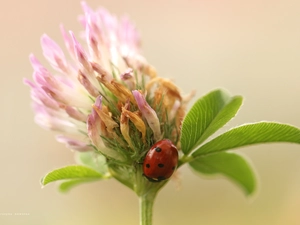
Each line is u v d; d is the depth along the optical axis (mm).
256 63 278
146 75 124
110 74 113
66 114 121
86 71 114
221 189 257
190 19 287
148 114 111
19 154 272
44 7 279
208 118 113
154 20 287
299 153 258
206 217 254
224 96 113
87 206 259
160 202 256
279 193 255
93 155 127
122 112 110
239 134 113
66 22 277
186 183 257
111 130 112
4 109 278
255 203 255
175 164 109
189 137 114
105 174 127
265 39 280
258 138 115
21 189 268
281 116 269
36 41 281
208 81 278
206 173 140
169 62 282
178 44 284
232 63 279
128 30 127
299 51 276
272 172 257
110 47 122
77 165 120
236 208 254
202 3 286
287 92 272
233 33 283
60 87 116
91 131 111
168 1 288
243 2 283
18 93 280
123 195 255
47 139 271
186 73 281
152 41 284
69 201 260
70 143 120
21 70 281
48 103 118
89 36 117
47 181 120
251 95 273
